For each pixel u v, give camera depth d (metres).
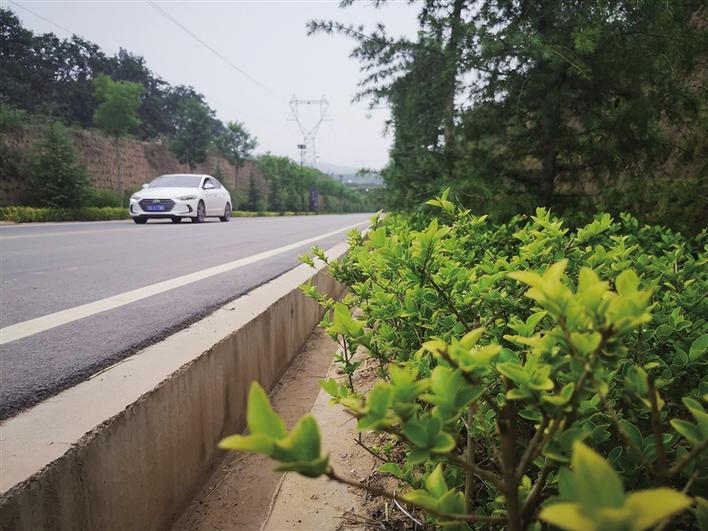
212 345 1.90
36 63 51.34
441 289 1.51
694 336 1.38
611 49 3.61
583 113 4.00
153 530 1.42
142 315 2.66
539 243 1.68
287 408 2.55
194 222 15.62
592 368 0.64
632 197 3.76
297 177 72.56
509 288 1.61
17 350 2.03
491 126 4.28
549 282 0.69
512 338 0.81
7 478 0.95
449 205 2.23
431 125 5.71
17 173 22.70
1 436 1.13
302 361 3.33
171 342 1.94
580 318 0.67
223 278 4.05
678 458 0.94
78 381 1.67
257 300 2.87
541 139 4.21
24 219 18.19
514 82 3.93
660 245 2.75
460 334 1.45
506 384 0.81
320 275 4.29
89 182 22.78
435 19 4.10
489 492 1.14
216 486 1.81
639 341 1.25
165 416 1.51
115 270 4.56
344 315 1.21
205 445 1.82
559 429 0.80
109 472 1.21
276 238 9.38
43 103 47.22
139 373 1.56
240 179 56.84
